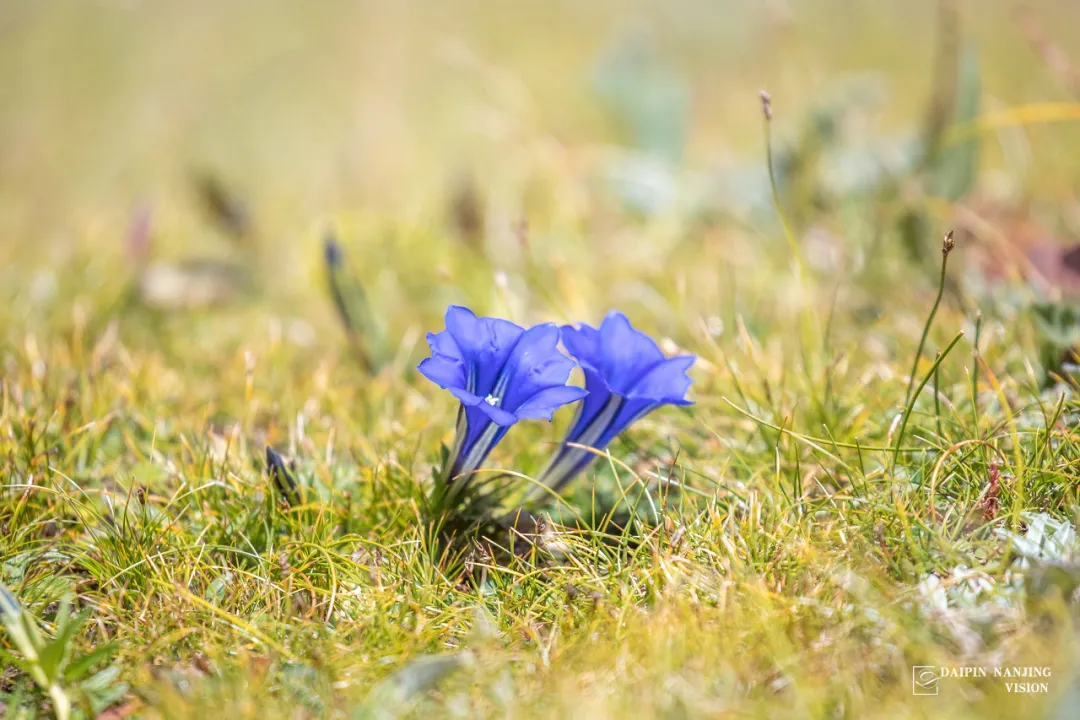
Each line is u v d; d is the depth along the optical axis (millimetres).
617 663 587
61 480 664
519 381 625
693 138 1087
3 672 597
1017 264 748
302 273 850
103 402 702
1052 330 686
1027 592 590
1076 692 562
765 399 694
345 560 627
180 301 823
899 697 575
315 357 776
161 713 582
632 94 950
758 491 646
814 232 842
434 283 830
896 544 614
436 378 611
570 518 654
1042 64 1119
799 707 569
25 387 712
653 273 821
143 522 636
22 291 819
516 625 607
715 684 581
